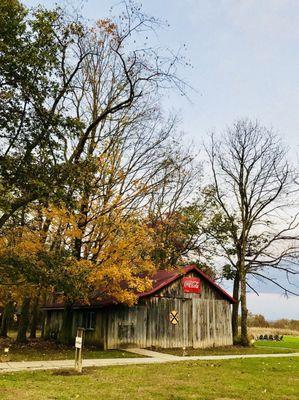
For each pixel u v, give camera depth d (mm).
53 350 21516
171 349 24359
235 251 33125
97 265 20812
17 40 15938
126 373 13719
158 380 12438
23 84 16391
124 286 24844
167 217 36750
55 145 17391
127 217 22438
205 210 36469
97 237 21844
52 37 17172
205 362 17531
